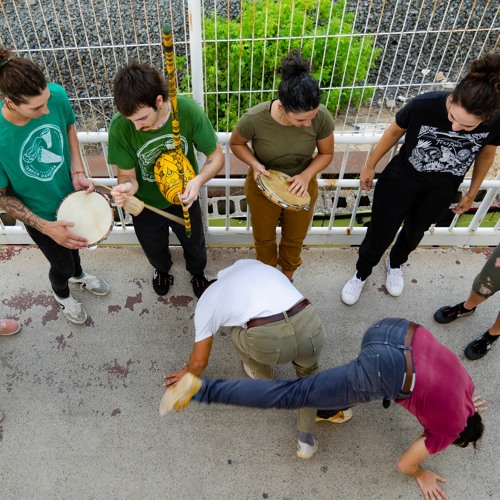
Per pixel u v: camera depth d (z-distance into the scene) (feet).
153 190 7.36
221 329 8.91
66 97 6.52
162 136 6.46
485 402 8.06
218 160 7.14
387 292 9.58
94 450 7.51
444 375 5.37
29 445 7.55
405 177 7.40
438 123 6.53
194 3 6.73
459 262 10.11
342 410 7.61
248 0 9.87
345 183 8.98
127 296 9.43
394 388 5.41
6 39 13.57
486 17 13.65
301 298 6.00
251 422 7.79
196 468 7.36
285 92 5.86
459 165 6.97
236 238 10.25
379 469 7.38
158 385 8.22
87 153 13.11
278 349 5.76
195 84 7.69
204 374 8.38
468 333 8.96
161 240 8.17
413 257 10.18
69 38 13.51
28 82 5.16
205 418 7.82
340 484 7.24
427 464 7.38
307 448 7.28
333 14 11.14
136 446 7.55
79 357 8.54
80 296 9.39
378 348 5.52
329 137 7.11
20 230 9.90
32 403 7.97
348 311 9.30
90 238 6.88
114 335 8.84
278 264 9.77
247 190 7.92
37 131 6.08
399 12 13.64
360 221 11.79
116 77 5.54
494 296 9.43
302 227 8.15
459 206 8.29
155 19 13.34
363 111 12.62
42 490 7.14
